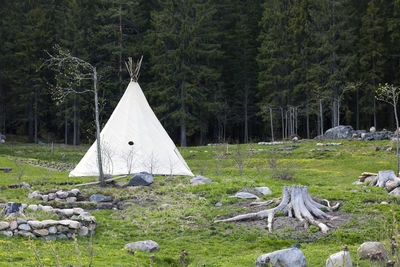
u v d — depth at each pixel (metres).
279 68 60.47
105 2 58.91
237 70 63.75
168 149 22.31
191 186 17.92
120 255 10.23
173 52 56.31
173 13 57.69
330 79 54.81
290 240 11.95
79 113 55.41
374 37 58.34
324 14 57.84
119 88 56.72
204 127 58.78
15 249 9.88
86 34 57.38
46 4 62.12
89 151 21.64
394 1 57.78
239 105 66.12
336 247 10.93
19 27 58.91
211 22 61.97
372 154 33.06
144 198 16.22
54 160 37.38
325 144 38.44
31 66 56.00
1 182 19.56
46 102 58.03
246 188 16.92
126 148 21.61
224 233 12.67
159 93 54.88
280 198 14.41
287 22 61.69
